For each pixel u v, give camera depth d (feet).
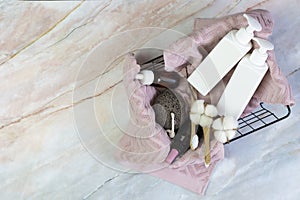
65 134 3.90
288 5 3.90
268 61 3.34
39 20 3.72
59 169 3.90
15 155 3.87
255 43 3.32
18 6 3.67
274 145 3.92
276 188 3.89
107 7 3.77
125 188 3.89
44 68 3.81
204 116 3.34
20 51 3.76
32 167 3.88
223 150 3.58
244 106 3.41
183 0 3.83
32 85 3.82
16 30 3.71
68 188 3.90
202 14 3.88
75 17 3.76
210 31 3.38
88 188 3.90
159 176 3.75
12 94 3.82
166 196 3.87
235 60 3.34
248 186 3.89
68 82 3.86
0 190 3.88
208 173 3.76
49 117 3.87
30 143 3.87
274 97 3.47
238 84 3.38
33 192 3.89
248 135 3.93
